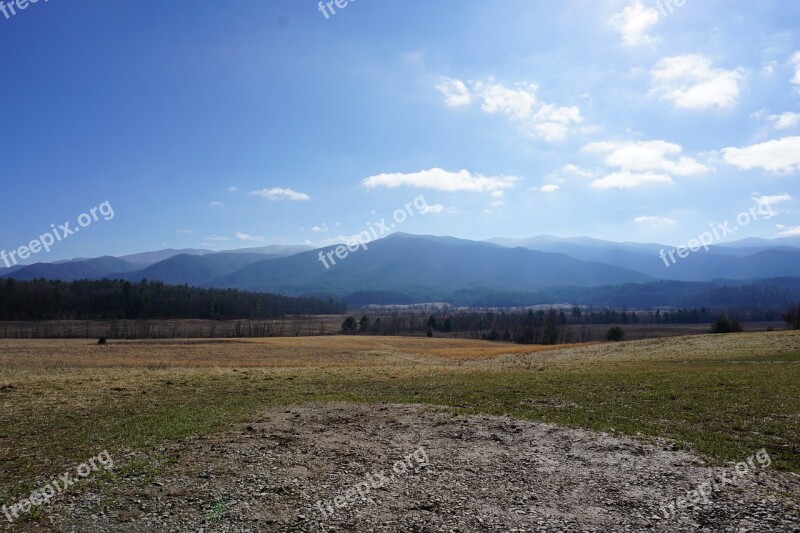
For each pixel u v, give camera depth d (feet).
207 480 39.91
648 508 34.14
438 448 48.37
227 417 63.31
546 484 38.78
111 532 31.78
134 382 103.09
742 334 197.36
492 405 69.92
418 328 504.02
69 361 171.32
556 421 57.82
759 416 57.21
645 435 50.57
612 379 91.71
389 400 76.02
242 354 215.51
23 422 63.72
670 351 177.47
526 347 269.85
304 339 308.60
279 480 39.83
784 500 34.47
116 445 50.78
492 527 32.07
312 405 70.79
